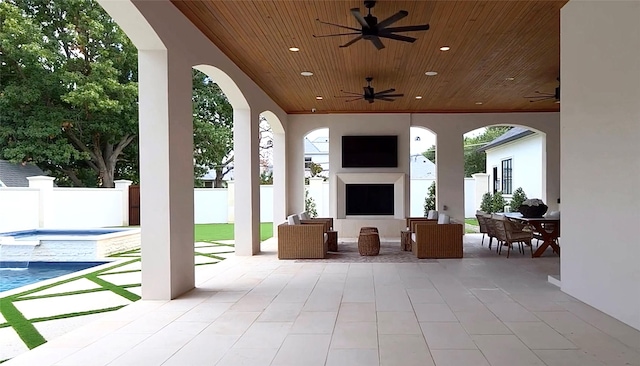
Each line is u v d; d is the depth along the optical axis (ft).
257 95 28.40
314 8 16.52
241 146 26.89
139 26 14.53
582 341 11.53
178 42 16.67
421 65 24.40
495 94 32.04
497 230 26.86
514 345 11.28
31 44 43.52
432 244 25.67
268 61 23.31
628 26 12.65
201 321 13.56
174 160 16.48
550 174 38.09
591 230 14.84
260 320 13.64
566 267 16.78
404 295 16.78
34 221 40.50
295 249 25.67
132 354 10.83
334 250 28.96
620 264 13.20
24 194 39.60
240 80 24.56
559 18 17.62
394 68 24.98
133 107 51.98
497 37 19.80
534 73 26.11
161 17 15.26
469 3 16.12
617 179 13.28
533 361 10.23
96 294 17.40
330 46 20.92
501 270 21.83
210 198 53.57
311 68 24.79
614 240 13.50
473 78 27.32
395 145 38.40
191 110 18.02
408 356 10.60
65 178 57.21
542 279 19.61
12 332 12.89
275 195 37.81
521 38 19.92
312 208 49.14
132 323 13.37
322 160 83.56
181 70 16.99
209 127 56.75
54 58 45.88
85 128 51.72
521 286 18.19
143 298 16.20
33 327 13.34
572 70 15.83
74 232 35.37
